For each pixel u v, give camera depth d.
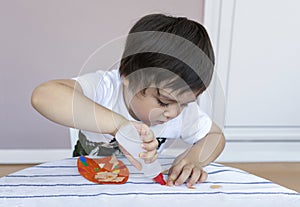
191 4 1.84
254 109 2.09
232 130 2.11
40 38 1.79
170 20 0.76
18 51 1.80
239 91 2.05
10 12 1.74
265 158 2.12
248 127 2.11
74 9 1.77
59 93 0.78
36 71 1.84
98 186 0.75
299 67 2.04
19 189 0.73
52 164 0.83
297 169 2.06
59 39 1.81
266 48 1.99
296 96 2.09
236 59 2.00
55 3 1.75
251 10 1.92
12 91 1.86
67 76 1.87
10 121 1.91
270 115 2.10
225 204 0.72
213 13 1.89
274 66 2.03
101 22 1.80
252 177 0.82
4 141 1.94
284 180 1.96
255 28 1.95
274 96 2.08
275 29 1.97
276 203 0.73
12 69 1.82
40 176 0.78
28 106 1.89
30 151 1.96
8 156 1.96
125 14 1.80
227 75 2.02
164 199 0.73
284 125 2.12
